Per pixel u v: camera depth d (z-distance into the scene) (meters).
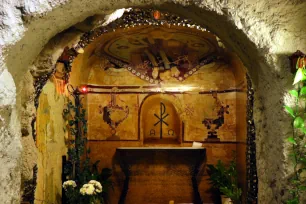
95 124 6.65
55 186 4.26
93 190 4.16
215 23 2.31
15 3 1.70
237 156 6.21
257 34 2.02
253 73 2.46
